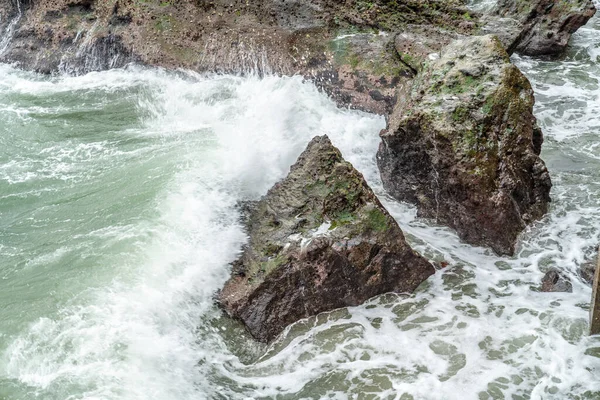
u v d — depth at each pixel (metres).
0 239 7.52
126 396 5.43
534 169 7.40
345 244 6.52
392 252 6.68
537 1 12.50
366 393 5.67
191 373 5.89
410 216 7.93
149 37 11.23
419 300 6.69
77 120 10.16
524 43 12.47
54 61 11.86
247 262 6.84
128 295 6.43
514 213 7.29
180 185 7.89
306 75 10.34
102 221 7.51
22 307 6.32
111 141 9.45
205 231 7.26
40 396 5.42
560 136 9.66
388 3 10.86
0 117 10.34
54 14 12.13
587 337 6.11
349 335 6.29
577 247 7.28
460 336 6.20
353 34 10.52
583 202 8.02
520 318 6.38
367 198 6.83
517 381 5.67
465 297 6.69
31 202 8.17
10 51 12.30
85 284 6.57
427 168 7.62
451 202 7.46
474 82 7.47
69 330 6.04
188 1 11.27
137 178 8.24
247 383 5.85
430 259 7.19
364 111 9.90
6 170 8.87
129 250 6.96
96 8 11.89
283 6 10.95
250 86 10.22
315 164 7.05
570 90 11.12
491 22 10.73
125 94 10.76
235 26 10.94
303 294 6.49
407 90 8.12
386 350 6.09
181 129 9.54
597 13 14.30
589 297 6.60
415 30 10.55
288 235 6.74
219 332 6.40
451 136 7.11
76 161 9.02
